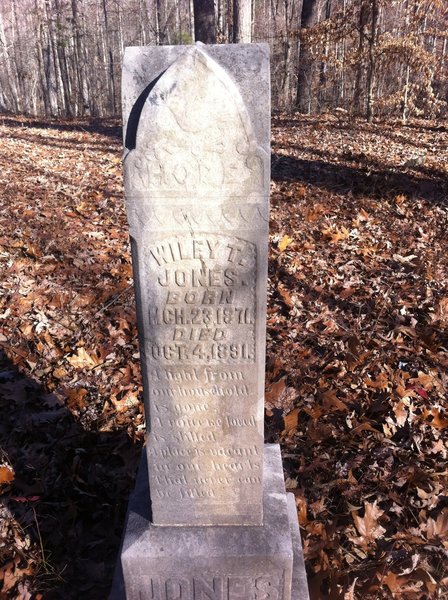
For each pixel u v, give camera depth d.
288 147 11.77
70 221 7.23
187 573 2.45
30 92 32.38
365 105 16.31
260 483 2.50
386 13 18.16
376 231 7.13
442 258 6.21
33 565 2.81
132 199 2.05
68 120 21.30
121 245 6.55
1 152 11.84
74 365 4.29
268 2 30.25
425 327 4.68
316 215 7.58
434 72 16.36
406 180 8.94
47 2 29.20
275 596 2.50
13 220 6.99
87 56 31.83
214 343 2.28
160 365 2.33
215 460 2.47
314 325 4.89
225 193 2.03
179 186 2.02
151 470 2.50
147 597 2.53
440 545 2.76
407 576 2.63
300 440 3.54
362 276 5.81
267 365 4.21
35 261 5.91
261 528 2.54
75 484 3.26
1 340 4.52
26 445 3.56
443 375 4.07
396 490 3.13
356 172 9.48
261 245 2.11
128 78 1.96
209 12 13.52
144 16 33.81
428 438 3.47
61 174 9.82
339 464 3.29
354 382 4.01
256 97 1.94
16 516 3.07
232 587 2.49
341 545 2.85
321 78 18.83
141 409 3.86
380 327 4.74
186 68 1.87
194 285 2.19
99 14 34.66
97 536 3.02
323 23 15.17
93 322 4.83
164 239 2.11
